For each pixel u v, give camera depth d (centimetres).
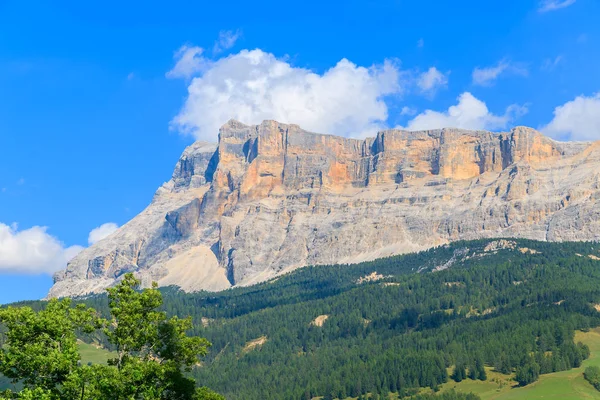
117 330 12581
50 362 11544
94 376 11538
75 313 12700
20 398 10931
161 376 12100
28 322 11994
